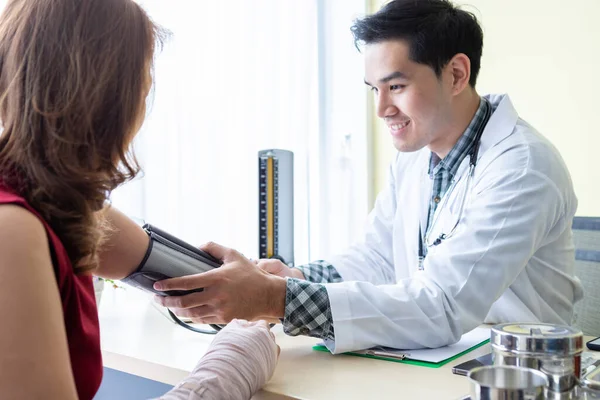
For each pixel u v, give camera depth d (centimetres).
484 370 62
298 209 266
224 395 75
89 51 67
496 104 149
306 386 87
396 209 168
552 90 244
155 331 124
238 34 232
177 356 103
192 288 101
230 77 229
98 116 69
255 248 236
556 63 242
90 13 68
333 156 284
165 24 204
